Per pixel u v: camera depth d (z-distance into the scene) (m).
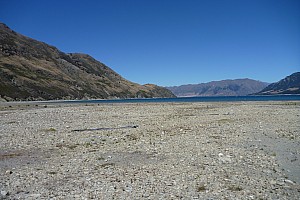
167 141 20.17
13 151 17.62
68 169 13.28
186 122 31.73
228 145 18.44
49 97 198.12
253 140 20.05
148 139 21.14
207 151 16.70
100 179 11.65
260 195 9.73
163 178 11.66
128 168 13.32
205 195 9.75
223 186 10.65
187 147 17.98
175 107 63.16
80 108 63.75
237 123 29.73
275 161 14.30
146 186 10.70
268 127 26.30
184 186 10.67
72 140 21.27
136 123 31.81
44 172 12.83
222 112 44.97
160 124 30.33
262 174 12.20
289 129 24.81
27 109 61.19
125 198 9.52
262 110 47.62
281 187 10.55
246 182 11.12
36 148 18.48
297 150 16.69
